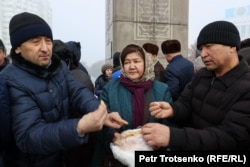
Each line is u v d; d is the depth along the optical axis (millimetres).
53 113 1493
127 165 1531
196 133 1414
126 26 6930
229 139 1388
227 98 1464
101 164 1847
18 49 1455
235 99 1432
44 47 1423
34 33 1389
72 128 1235
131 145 1555
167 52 3324
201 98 1643
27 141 1302
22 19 1409
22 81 1416
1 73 1486
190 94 1783
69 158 1717
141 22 7008
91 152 1830
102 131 1725
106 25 8578
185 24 7227
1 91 1328
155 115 1685
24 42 1406
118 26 6906
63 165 1642
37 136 1274
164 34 7113
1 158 1415
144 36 7039
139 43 7008
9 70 1464
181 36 7215
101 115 1240
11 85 1405
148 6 7020
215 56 1500
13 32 1419
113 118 1513
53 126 1284
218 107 1503
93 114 1236
